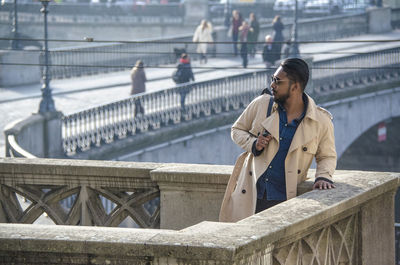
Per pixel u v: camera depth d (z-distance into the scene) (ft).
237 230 12.40
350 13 152.25
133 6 157.07
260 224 12.89
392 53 106.32
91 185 19.75
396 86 109.70
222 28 131.44
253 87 94.79
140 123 84.48
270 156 16.78
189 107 89.66
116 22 153.79
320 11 152.87
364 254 16.55
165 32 155.12
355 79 105.70
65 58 117.19
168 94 87.56
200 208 19.11
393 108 110.83
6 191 20.22
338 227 15.71
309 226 13.84
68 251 11.89
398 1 151.12
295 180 16.72
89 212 19.79
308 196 15.44
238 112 93.66
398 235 29.22
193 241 11.65
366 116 108.37
